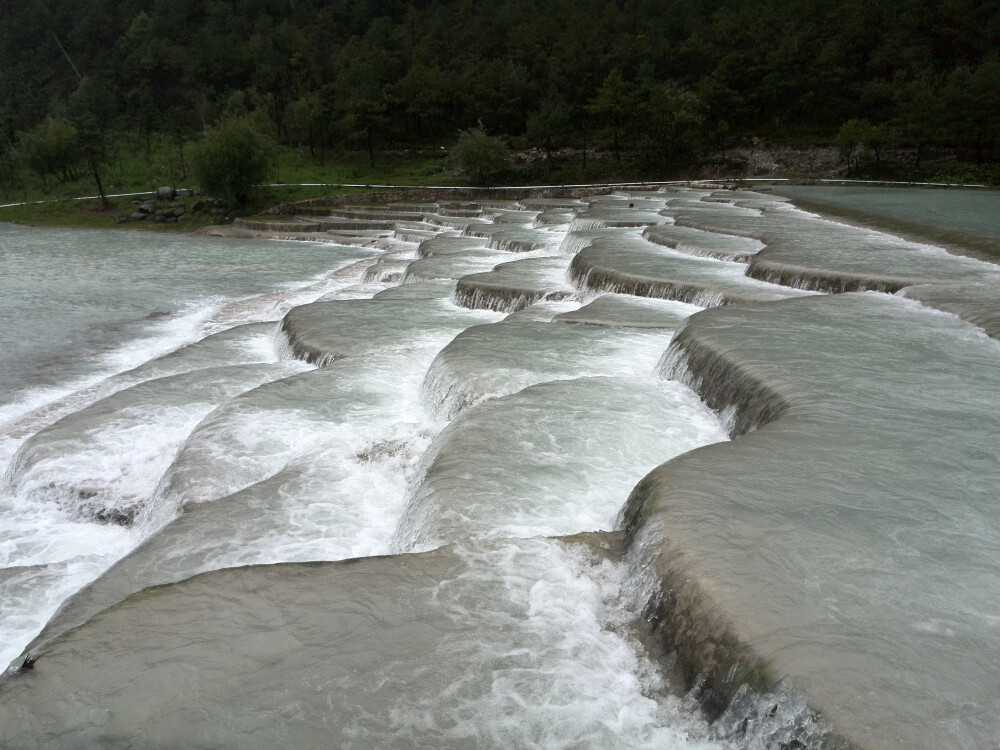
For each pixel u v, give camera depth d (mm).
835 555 6898
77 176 77938
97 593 8641
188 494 11031
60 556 10797
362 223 54219
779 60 80438
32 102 107188
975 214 32406
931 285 17000
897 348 12977
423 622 6602
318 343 17562
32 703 5719
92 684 5887
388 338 17953
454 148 78188
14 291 31047
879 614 6125
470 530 8492
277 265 39312
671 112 76188
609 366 14477
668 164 77688
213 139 64125
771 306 15914
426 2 135000
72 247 48000
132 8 136125
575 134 89062
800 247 22750
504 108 90750
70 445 13297
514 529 8555
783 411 10430
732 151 77188
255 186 67500
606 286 20625
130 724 5535
